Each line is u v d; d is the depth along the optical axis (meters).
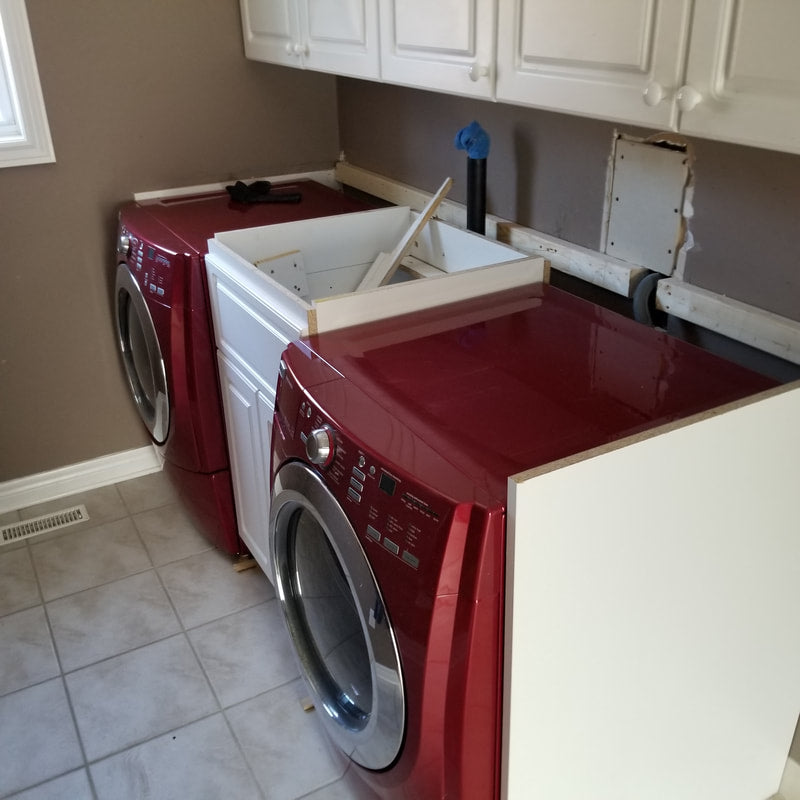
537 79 1.42
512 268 1.88
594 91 1.31
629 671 1.35
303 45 2.21
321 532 1.54
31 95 2.44
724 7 1.08
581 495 1.14
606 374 1.48
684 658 1.42
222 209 2.56
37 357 2.74
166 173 2.72
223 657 2.21
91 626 2.32
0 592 2.46
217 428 2.34
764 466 1.34
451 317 1.75
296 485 1.46
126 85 2.57
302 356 1.58
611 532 1.20
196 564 2.57
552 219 2.06
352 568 1.32
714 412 1.24
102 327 2.81
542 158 2.04
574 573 1.19
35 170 2.54
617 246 1.88
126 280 2.41
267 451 2.02
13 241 2.58
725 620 1.45
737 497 1.33
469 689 1.21
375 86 2.65
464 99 2.26
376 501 1.24
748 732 1.64
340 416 1.35
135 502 2.88
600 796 1.44
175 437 2.40
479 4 1.51
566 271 2.00
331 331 1.69
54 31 2.43
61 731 2.00
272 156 2.88
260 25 2.48
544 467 1.10
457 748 1.26
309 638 1.75
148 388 2.62
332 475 1.34
